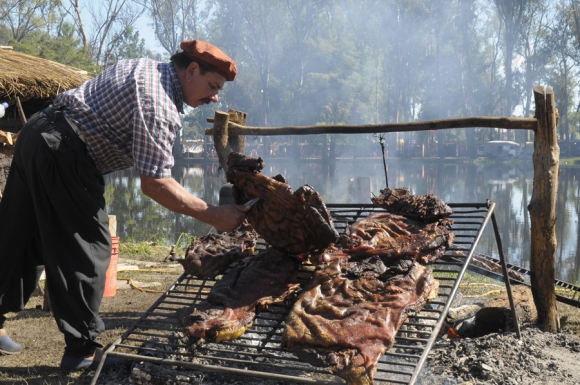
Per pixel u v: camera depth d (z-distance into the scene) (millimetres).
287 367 2445
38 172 3129
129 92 2992
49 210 3205
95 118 3059
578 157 54719
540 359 3607
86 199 3199
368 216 3568
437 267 7004
